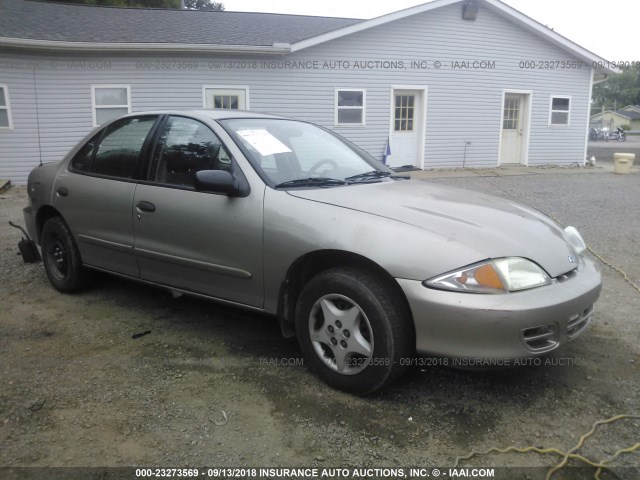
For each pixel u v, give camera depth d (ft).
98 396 9.40
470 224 9.25
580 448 8.11
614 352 11.38
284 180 10.71
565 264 9.39
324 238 9.25
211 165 11.14
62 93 40.96
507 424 8.69
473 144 53.62
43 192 14.73
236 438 8.25
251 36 45.52
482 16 51.08
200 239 10.92
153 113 12.80
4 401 9.18
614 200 32.40
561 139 57.98
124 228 12.44
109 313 13.38
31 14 45.68
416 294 8.41
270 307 10.32
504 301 8.16
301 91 46.06
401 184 11.69
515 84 54.24
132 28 45.03
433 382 9.99
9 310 13.56
